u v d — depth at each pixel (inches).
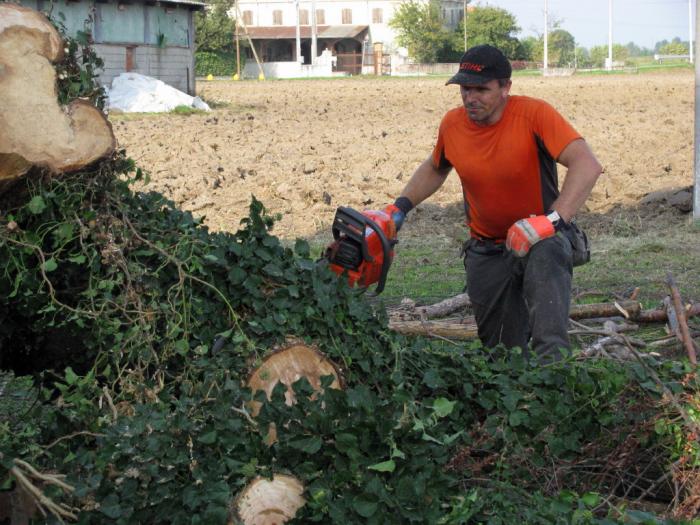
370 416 135.2
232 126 941.2
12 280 153.4
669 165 601.0
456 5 4003.4
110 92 1181.7
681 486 153.9
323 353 152.5
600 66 4594.0
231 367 149.3
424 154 681.0
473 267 206.4
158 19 1273.4
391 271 347.6
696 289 313.7
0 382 222.7
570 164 184.9
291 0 3932.1
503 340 208.8
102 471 136.2
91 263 149.4
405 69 3302.2
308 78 2728.8
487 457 153.8
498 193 194.9
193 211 466.3
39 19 146.6
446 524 132.6
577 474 159.2
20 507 147.3
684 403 159.3
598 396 156.0
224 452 137.9
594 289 316.2
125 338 150.8
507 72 187.6
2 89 143.2
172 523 131.9
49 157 146.5
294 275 154.2
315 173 585.6
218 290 151.1
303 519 132.8
